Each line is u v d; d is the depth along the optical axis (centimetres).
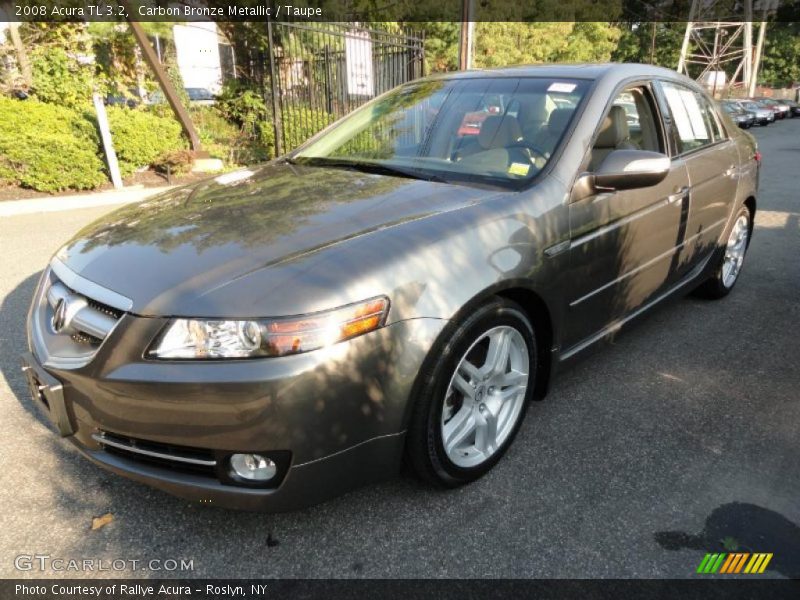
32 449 256
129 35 958
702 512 228
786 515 228
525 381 254
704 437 278
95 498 229
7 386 304
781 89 5372
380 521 220
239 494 190
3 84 880
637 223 298
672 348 373
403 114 328
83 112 840
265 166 322
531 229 239
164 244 216
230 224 227
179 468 196
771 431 284
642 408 302
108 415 191
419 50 1109
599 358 358
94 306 205
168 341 183
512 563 202
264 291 184
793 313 435
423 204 237
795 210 807
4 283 453
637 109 321
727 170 399
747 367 349
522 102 297
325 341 183
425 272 204
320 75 1057
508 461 257
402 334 197
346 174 284
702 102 397
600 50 3173
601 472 251
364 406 193
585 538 214
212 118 1130
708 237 391
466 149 286
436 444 217
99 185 814
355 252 200
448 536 213
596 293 282
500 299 229
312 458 188
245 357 179
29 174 734
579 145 270
